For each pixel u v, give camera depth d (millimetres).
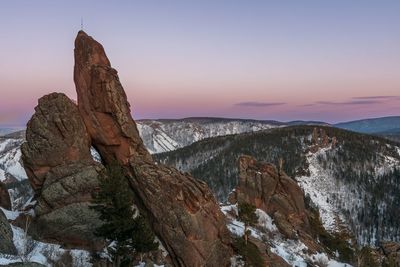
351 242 116312
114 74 58781
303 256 80750
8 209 58000
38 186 56312
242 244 61375
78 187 52875
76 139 56125
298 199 96312
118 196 42500
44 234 51312
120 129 57625
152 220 55938
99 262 47688
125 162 58000
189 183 57969
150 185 55562
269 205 93125
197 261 54219
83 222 51500
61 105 56219
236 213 84312
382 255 105500
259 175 94875
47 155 55281
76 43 59562
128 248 43562
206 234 56062
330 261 86000
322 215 168500
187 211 55000
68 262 46844
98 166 54938
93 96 57625
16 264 35500
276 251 75562
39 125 55750
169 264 53375
